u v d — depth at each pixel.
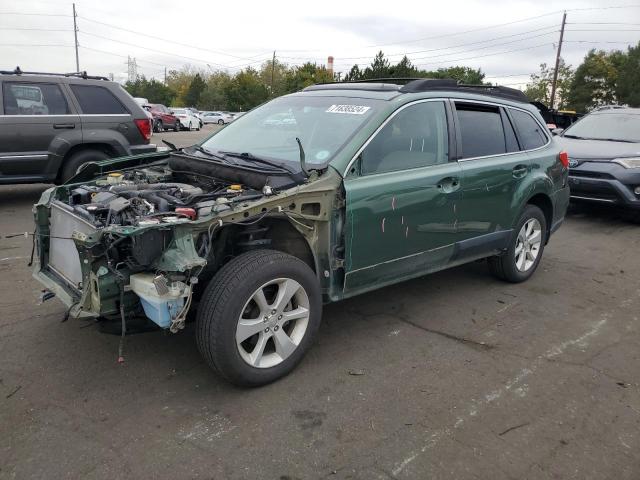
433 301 4.84
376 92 4.21
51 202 3.65
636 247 7.04
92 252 2.95
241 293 3.03
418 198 3.95
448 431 2.94
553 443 2.88
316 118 4.12
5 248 5.94
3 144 7.55
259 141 4.21
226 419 2.98
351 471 2.61
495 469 2.66
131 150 8.51
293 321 3.46
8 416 2.94
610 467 2.71
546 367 3.71
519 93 5.36
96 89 8.28
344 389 3.32
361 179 3.64
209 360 3.09
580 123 9.77
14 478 2.48
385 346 3.92
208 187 3.84
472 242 4.57
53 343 3.76
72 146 8.05
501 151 4.82
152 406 3.07
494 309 4.70
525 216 5.14
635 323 4.52
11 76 7.69
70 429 2.85
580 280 5.60
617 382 3.54
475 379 3.51
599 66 60.06
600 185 8.02
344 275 3.64
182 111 37.72
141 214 3.14
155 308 2.92
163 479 2.51
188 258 2.89
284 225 3.55
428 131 4.17
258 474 2.56
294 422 2.97
